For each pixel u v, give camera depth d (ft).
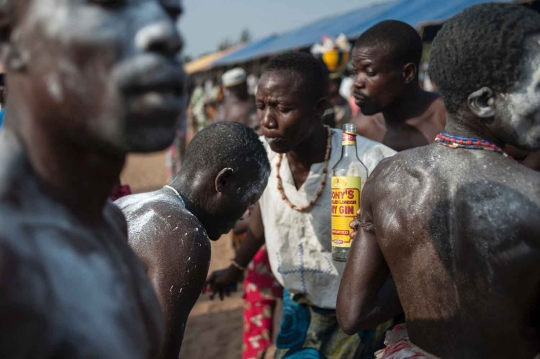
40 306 2.49
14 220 2.57
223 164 6.63
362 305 5.86
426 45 25.13
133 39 2.63
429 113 10.78
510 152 8.68
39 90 2.69
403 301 5.35
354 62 10.80
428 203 5.06
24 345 2.46
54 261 2.63
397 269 5.32
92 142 2.76
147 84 2.60
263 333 12.19
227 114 21.27
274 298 12.15
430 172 5.13
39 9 2.63
